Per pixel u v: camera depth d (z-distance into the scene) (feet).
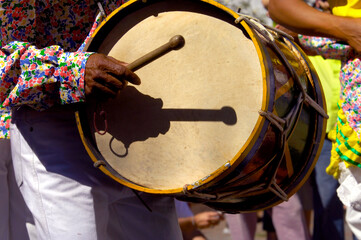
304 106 12.91
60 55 12.55
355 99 15.19
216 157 11.94
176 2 12.57
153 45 12.68
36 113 13.35
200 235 22.41
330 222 21.99
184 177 12.27
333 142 15.98
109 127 13.04
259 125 11.37
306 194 23.21
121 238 14.76
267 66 11.59
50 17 13.56
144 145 12.71
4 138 14.03
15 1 13.17
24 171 13.62
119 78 12.10
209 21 12.17
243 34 11.84
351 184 15.48
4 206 15.01
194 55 12.26
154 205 14.58
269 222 24.52
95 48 13.23
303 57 13.39
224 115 11.87
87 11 13.66
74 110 13.38
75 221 13.28
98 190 13.53
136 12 12.98
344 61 15.90
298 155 13.05
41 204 13.38
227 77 11.90
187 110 12.27
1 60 12.90
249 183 12.32
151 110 12.65
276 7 15.67
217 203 13.87
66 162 13.34
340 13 15.37
